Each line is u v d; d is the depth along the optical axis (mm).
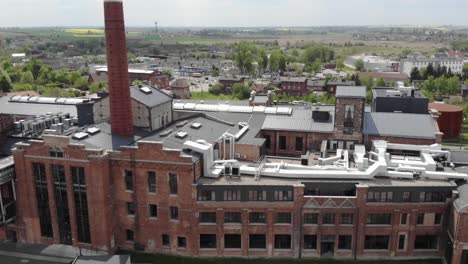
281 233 60844
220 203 59594
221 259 61781
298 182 60000
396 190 58438
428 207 59125
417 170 61812
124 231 63969
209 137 71188
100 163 59062
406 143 72688
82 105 75062
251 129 76938
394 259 61031
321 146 73062
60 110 99125
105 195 60531
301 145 77000
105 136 66500
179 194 60000
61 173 61438
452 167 65562
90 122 75812
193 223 60688
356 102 71688
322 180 60969
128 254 62938
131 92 72312
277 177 62156
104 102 74625
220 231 61000
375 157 66250
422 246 61812
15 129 78500
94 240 62188
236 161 63656
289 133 76812
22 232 65875
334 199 58812
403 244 61000
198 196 59750
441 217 59625
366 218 59719
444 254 60500
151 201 61531
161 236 62719
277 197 59438
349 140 73812
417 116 76812
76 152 59562
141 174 60750
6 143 74875
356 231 60094
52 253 63688
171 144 64188
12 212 65188
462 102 186625
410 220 59625
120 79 65562
